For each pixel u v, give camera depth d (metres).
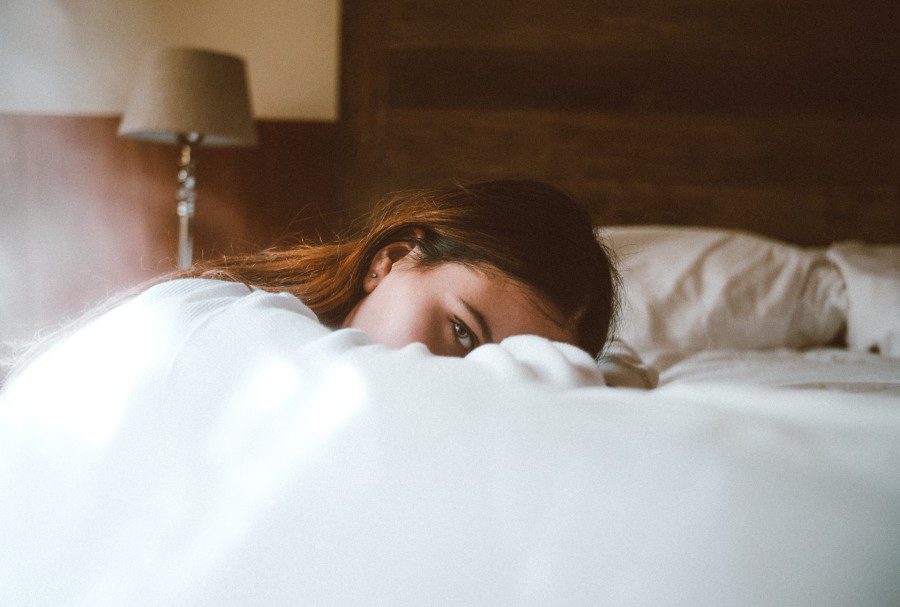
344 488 0.22
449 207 0.60
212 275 0.59
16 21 2.42
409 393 0.23
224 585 0.22
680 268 1.63
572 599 0.18
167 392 0.28
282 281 0.65
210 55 1.90
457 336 0.54
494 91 2.25
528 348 0.34
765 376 0.93
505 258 0.54
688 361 1.27
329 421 0.24
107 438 0.28
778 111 2.15
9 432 0.31
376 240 0.60
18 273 2.45
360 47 2.28
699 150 2.18
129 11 2.40
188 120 1.85
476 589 0.19
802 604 0.16
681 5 2.17
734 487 0.18
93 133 2.40
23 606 0.26
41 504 0.28
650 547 0.18
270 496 0.23
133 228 2.42
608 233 1.75
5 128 2.41
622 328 1.49
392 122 2.28
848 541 0.16
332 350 0.27
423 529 0.20
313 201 2.33
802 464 0.18
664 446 0.19
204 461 0.25
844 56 2.12
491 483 0.20
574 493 0.19
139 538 0.25
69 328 0.50
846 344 1.64
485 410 0.22
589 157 2.22
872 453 0.18
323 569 0.21
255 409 0.26
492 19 2.23
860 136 2.12
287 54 2.36
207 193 2.36
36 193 2.43
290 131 2.31
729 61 2.16
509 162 2.25
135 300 0.35
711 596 0.17
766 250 1.69
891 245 2.11
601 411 0.21
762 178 2.16
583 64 2.21
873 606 0.16
